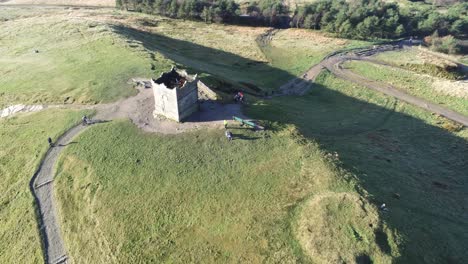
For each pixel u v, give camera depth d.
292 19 145.00
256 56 109.19
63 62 75.81
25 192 44.16
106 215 39.69
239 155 47.25
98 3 170.75
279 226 37.47
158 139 49.84
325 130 63.16
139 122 53.69
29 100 62.78
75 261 36.12
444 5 176.25
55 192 43.84
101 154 47.81
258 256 34.59
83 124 54.28
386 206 41.81
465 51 118.44
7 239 39.28
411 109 79.56
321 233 36.31
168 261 34.84
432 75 95.88
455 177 56.03
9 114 60.44
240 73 93.69
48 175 46.31
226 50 111.44
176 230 37.66
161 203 40.53
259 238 36.25
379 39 131.12
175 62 75.94
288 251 35.00
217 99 60.00
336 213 38.56
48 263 36.16
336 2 148.12
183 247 35.94
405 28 136.12
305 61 106.69
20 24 107.31
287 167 45.38
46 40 90.75
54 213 41.41
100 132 51.97
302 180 43.38
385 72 97.19
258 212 39.12
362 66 101.94
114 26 106.75
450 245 39.97
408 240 37.66
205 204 40.28
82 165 46.47
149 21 134.12
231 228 37.44
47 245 37.97
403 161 57.19
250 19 146.00
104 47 83.06
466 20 135.62
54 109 59.47
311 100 82.19
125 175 44.31
